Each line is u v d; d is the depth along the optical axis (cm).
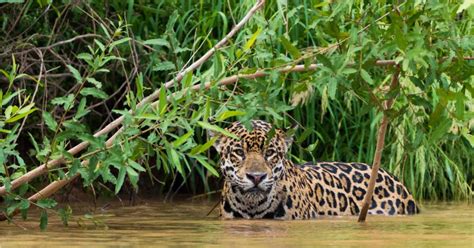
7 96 964
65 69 1500
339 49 991
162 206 1412
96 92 973
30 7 1477
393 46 919
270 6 1445
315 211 1283
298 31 1517
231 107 998
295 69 992
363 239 917
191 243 876
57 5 1480
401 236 950
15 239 913
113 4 1512
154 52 1476
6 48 1392
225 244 867
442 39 946
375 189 1359
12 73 972
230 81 1020
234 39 1504
